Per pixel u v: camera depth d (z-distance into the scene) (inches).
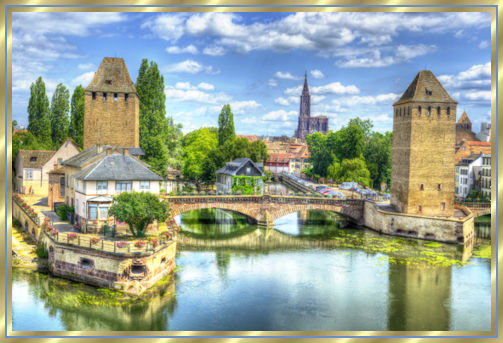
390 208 2965.1
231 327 1331.2
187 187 4483.3
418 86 2748.5
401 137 2851.9
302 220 3398.1
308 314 1456.7
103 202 1888.5
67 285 1584.6
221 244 2471.7
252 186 3705.7
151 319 1359.5
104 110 3277.6
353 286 1754.4
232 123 5128.0
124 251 1577.3
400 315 1462.8
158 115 4173.2
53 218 2244.1
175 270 1893.5
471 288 1743.4
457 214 2891.2
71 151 3169.3
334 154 5403.5
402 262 2111.2
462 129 4972.9
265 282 1779.0
